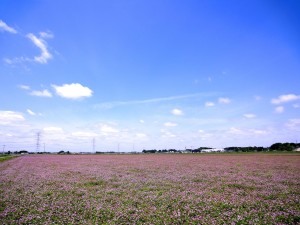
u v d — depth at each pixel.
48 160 61.41
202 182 20.50
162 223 10.02
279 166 35.06
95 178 23.81
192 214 11.16
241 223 9.77
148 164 44.16
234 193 15.65
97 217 10.78
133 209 12.04
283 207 11.95
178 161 53.03
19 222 10.14
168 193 15.76
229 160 53.22
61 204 13.15
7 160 60.72
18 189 17.73
